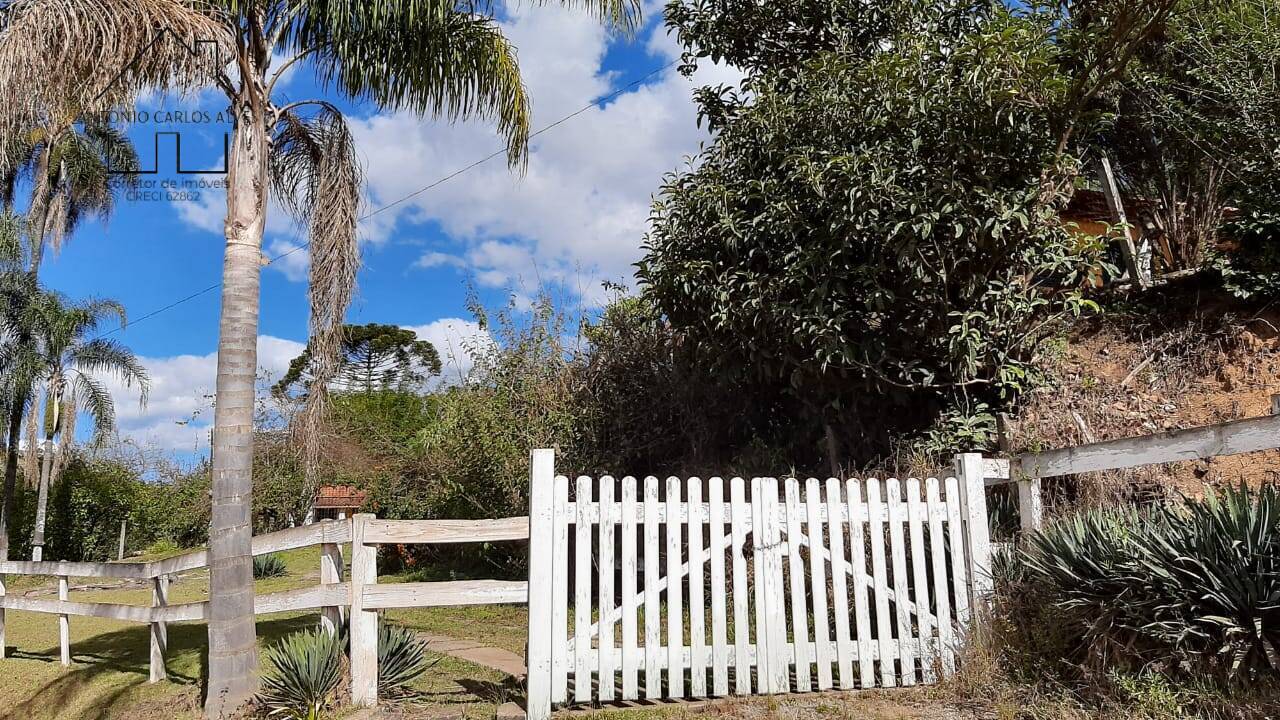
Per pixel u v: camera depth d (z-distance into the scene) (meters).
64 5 4.94
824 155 7.18
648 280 8.49
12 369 18.75
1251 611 4.07
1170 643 4.39
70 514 24.12
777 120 7.78
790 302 7.25
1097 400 7.64
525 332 11.73
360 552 5.27
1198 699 4.14
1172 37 9.58
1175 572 4.41
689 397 9.95
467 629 8.94
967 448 7.23
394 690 5.61
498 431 11.35
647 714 4.88
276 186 7.91
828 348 7.01
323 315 7.43
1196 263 10.30
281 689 5.20
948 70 6.81
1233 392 7.75
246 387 5.91
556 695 4.88
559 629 4.96
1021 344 7.26
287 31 6.78
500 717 4.91
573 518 5.14
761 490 5.47
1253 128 8.84
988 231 6.72
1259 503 4.34
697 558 5.29
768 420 9.60
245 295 5.98
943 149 6.96
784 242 7.62
